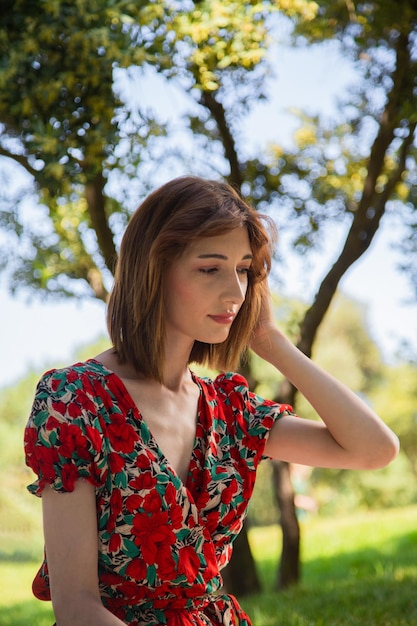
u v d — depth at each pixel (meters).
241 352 2.07
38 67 5.26
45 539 1.66
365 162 7.72
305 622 5.16
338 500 25.83
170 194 1.84
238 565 7.54
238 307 1.88
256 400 2.05
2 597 10.80
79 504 1.65
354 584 7.10
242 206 1.88
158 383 1.86
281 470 7.86
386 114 6.77
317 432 2.03
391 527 13.08
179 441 1.85
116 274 1.89
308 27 6.65
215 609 1.87
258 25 5.70
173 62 5.49
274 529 17.20
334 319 39.03
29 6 5.33
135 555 1.72
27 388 26.22
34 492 1.67
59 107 5.32
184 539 1.77
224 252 1.83
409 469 26.44
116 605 1.75
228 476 1.89
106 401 1.75
